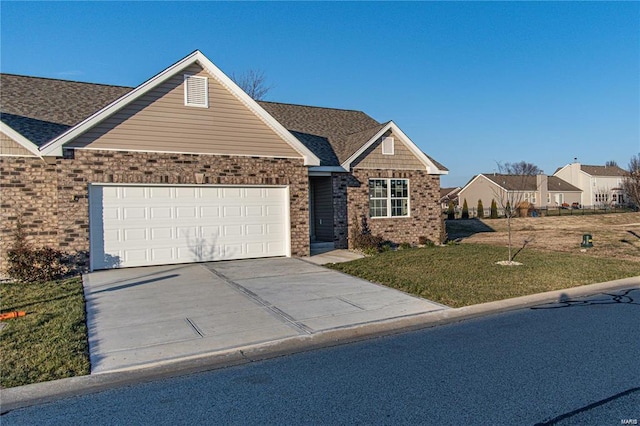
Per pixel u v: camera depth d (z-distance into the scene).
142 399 4.56
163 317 7.62
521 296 9.02
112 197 12.05
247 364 5.58
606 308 8.08
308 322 7.31
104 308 8.21
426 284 10.16
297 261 13.55
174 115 12.70
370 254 15.18
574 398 4.25
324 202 17.20
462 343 6.18
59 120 13.39
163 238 12.68
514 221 33.81
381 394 4.48
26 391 4.77
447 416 3.94
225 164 13.39
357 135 18.48
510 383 4.65
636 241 19.20
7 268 11.23
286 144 14.34
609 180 67.19
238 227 13.75
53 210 12.16
